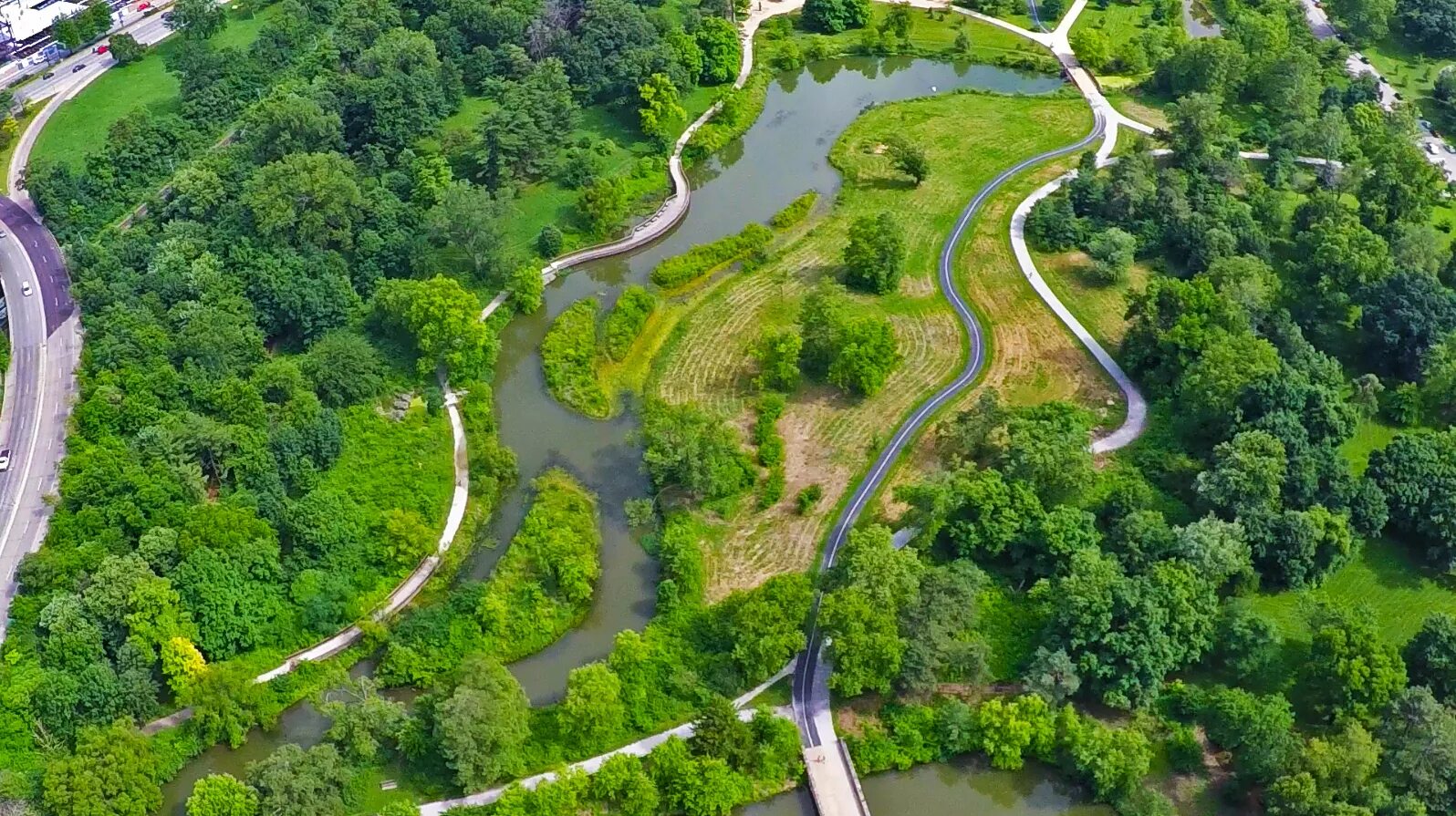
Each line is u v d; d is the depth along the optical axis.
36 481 171.38
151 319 193.12
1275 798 131.50
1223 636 149.25
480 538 173.75
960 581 151.62
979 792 141.50
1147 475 177.38
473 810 136.62
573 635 160.12
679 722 146.88
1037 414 177.75
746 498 178.25
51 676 141.75
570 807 135.75
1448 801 131.38
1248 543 158.62
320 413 181.88
